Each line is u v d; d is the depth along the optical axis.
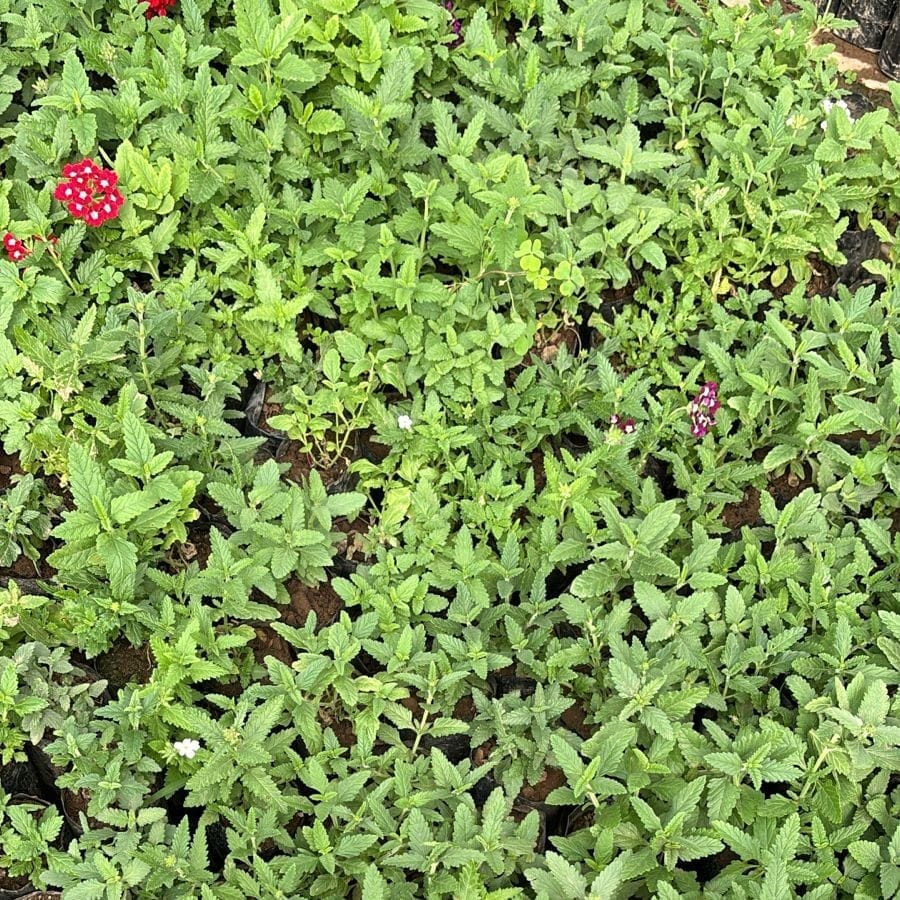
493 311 0.88
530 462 0.86
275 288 0.83
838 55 1.17
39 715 0.69
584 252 0.89
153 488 0.73
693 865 0.72
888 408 0.86
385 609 0.75
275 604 0.80
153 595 0.75
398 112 0.88
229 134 0.93
